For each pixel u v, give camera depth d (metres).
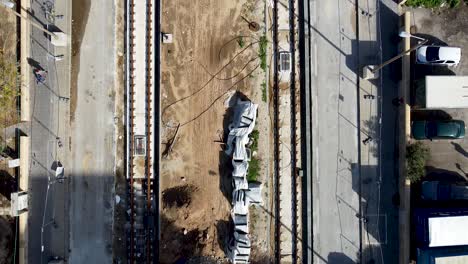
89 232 31.39
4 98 31.25
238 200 30.97
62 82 31.47
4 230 31.16
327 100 31.88
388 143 31.89
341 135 31.84
